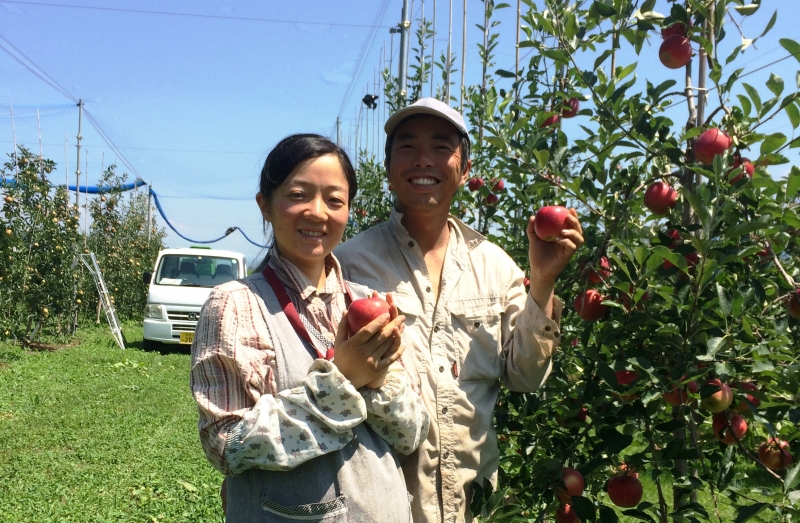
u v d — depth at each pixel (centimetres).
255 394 143
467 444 196
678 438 223
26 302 1052
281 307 155
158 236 2233
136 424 607
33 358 938
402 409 154
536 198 302
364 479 146
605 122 236
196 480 462
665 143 225
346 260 215
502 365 210
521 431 253
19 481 449
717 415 217
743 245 204
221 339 145
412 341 199
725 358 190
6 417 615
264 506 143
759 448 226
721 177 196
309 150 157
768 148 202
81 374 840
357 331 149
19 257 1042
